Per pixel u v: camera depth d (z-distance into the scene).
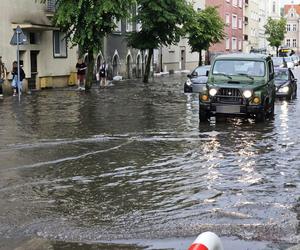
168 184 8.18
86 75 28.22
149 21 33.88
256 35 105.50
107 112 18.06
